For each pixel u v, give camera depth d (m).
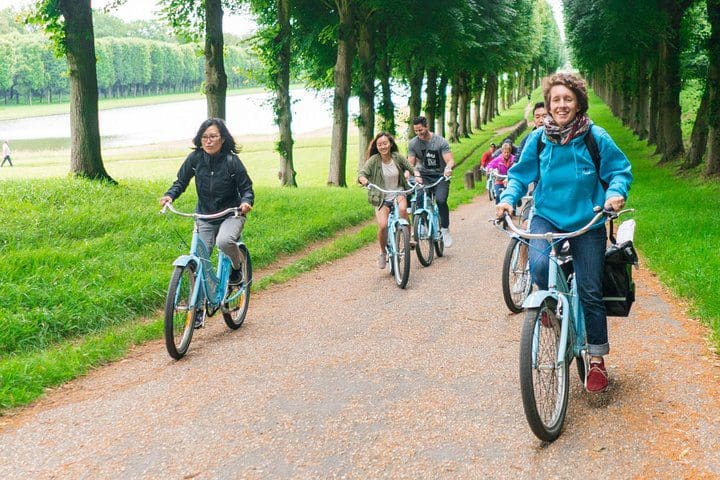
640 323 6.04
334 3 25.41
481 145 42.50
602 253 4.10
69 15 13.95
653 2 22.11
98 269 8.20
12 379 5.03
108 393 4.96
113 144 62.03
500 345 5.59
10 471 3.71
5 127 98.81
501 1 36.34
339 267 9.88
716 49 17.89
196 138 6.38
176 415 4.40
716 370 4.68
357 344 5.84
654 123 31.19
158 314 7.37
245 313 6.88
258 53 23.42
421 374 4.95
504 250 10.52
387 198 8.68
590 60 28.70
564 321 3.86
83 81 14.15
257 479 3.46
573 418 4.02
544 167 4.12
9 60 149.38
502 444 3.70
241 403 4.55
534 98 108.19
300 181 31.98
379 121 28.03
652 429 3.79
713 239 9.58
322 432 3.99
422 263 9.38
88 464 3.74
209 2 17.45
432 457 3.59
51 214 10.34
